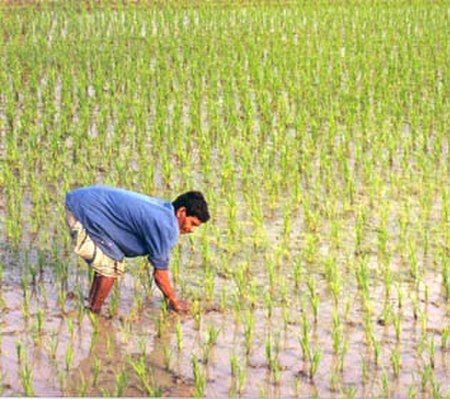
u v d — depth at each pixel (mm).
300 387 11055
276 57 29062
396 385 11148
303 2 40812
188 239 15508
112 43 31156
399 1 41562
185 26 34875
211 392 10883
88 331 12383
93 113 23078
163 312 12578
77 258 14688
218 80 26578
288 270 14414
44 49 29500
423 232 16031
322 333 12438
